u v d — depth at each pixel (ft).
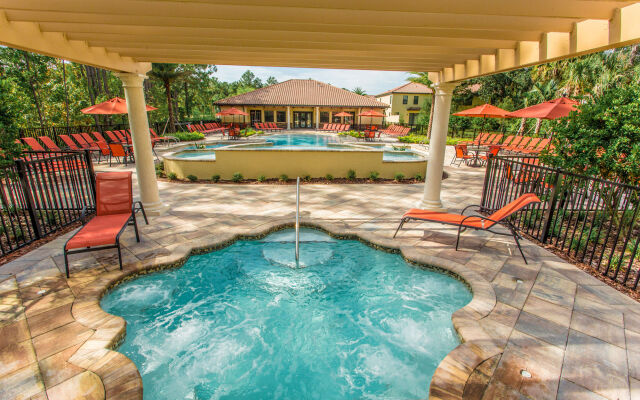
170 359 9.86
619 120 15.56
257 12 11.21
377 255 16.63
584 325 10.43
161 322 11.50
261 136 83.61
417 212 17.88
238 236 17.95
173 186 29.66
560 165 17.30
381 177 33.81
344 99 116.47
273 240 18.17
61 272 13.50
